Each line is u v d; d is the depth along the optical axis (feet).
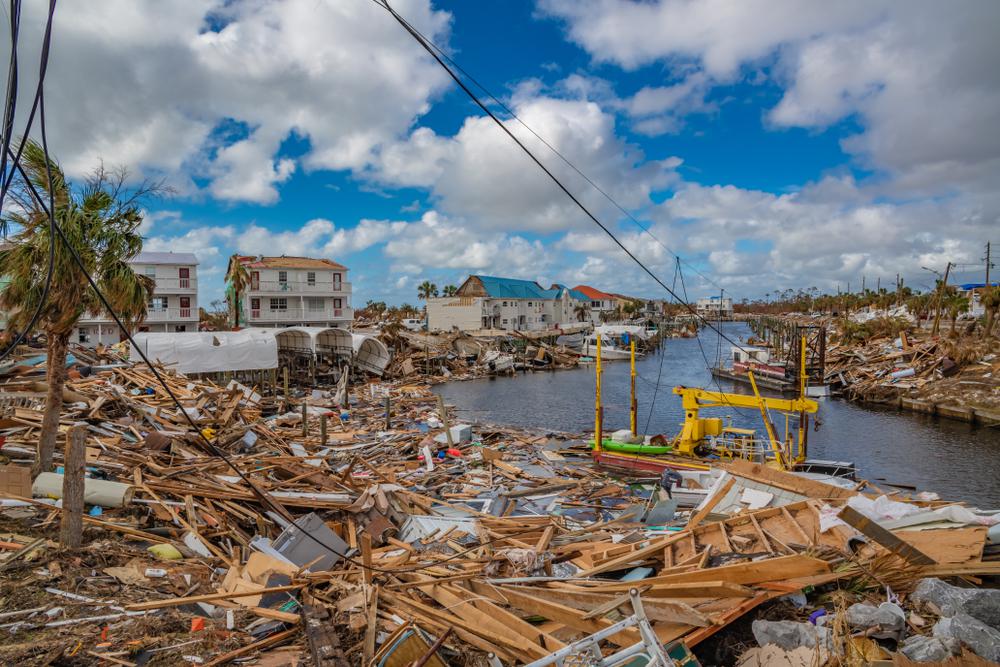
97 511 34.65
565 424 121.60
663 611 22.33
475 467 73.67
